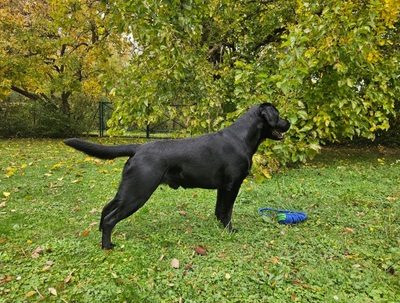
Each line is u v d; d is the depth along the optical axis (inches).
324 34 211.3
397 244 141.9
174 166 140.3
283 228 160.7
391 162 345.7
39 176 271.9
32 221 171.9
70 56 562.6
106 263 126.6
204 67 253.8
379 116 263.9
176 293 108.7
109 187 239.5
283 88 191.8
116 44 612.1
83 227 165.5
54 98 694.5
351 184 242.5
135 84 228.1
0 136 637.3
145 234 156.3
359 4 226.5
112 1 208.7
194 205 197.9
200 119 246.5
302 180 255.3
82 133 668.7
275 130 155.4
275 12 329.4
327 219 171.9
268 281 113.0
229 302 103.4
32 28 541.0
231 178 147.8
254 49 356.8
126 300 104.0
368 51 212.1
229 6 294.0
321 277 116.2
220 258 131.2
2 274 119.0
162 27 207.0
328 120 232.4
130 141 561.0
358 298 104.3
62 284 113.6
